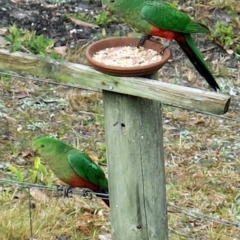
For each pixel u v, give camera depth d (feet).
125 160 22.39
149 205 22.93
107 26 49.93
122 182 22.68
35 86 43.65
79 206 33.32
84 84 21.89
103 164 37.42
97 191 27.17
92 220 32.73
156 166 22.58
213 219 30.63
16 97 42.75
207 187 36.11
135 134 22.06
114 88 21.47
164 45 23.08
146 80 21.03
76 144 38.86
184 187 35.86
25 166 36.58
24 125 40.27
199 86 45.52
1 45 44.65
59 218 32.42
